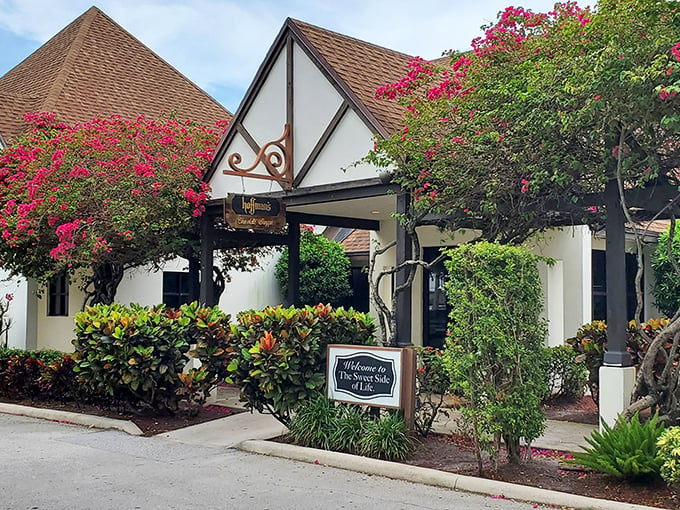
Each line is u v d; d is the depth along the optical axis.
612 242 8.73
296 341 9.23
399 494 7.07
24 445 9.36
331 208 13.48
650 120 7.75
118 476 7.75
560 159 8.68
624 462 6.80
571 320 13.70
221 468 8.14
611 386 8.52
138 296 17.08
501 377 7.55
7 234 12.98
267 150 12.63
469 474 7.61
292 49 12.35
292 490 7.21
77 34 21.70
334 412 9.00
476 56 9.81
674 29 7.78
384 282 15.32
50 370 12.11
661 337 8.07
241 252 16.81
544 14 9.63
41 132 15.39
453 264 7.59
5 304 17.89
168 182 13.30
